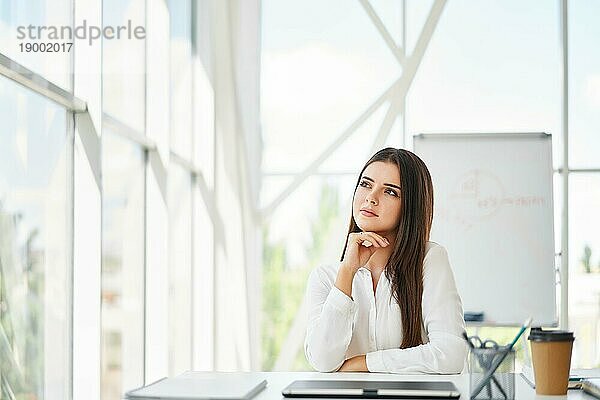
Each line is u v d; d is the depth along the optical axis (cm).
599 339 729
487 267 691
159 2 538
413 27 746
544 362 237
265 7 752
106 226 434
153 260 534
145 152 532
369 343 314
